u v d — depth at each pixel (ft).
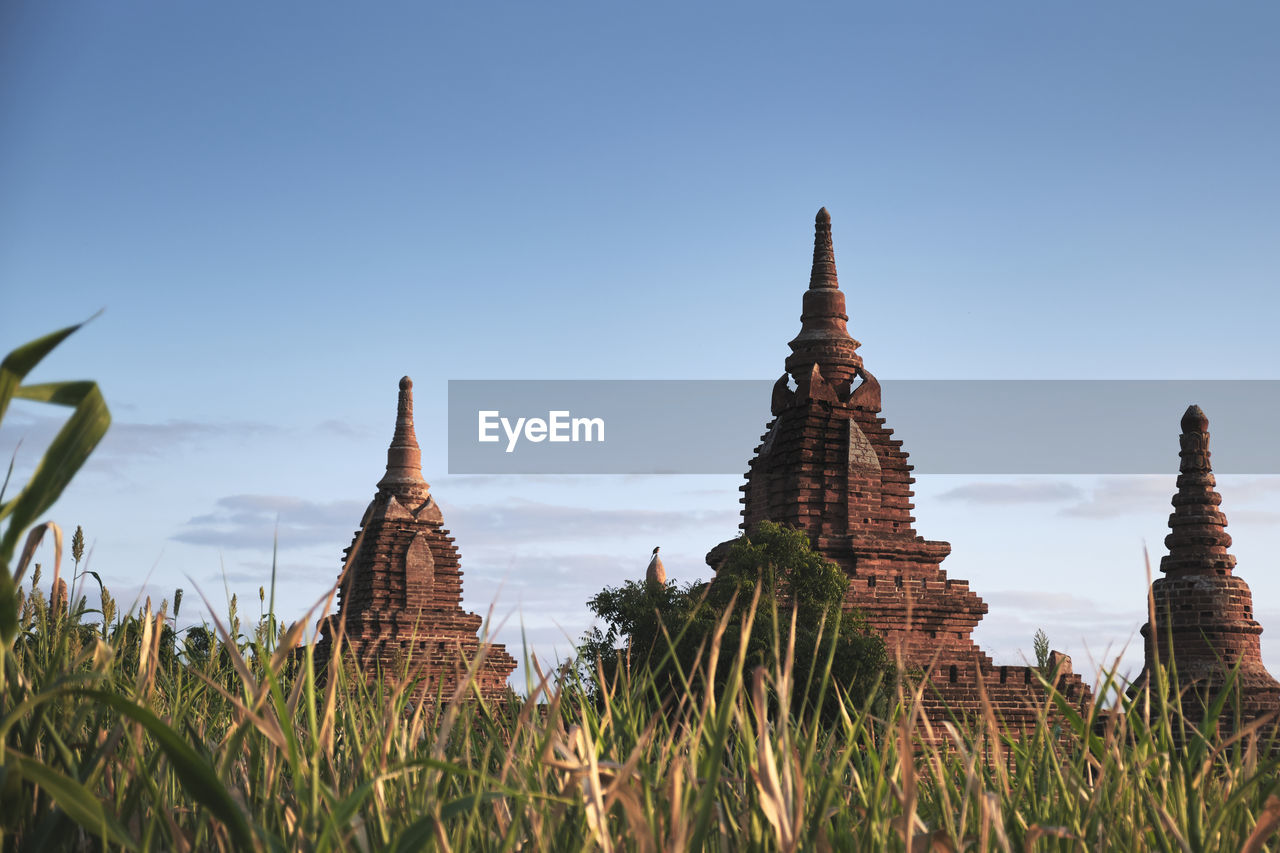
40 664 17.33
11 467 11.54
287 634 13.80
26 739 12.80
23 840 12.21
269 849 11.72
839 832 15.19
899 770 15.37
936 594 185.68
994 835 14.85
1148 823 16.44
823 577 137.49
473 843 14.79
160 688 19.22
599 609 131.75
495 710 19.67
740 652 13.05
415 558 291.58
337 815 11.69
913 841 13.78
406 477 305.53
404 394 313.53
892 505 193.88
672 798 12.36
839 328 211.00
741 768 16.06
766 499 197.88
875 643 115.44
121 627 18.79
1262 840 14.06
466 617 290.15
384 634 262.67
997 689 163.73
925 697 153.79
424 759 12.84
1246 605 183.01
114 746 13.17
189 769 10.66
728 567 138.82
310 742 13.89
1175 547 187.52
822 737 19.48
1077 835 14.71
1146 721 17.31
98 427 10.05
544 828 13.35
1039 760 18.44
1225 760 18.58
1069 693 127.85
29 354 9.21
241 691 18.37
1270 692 170.71
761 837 13.92
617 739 17.79
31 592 18.81
